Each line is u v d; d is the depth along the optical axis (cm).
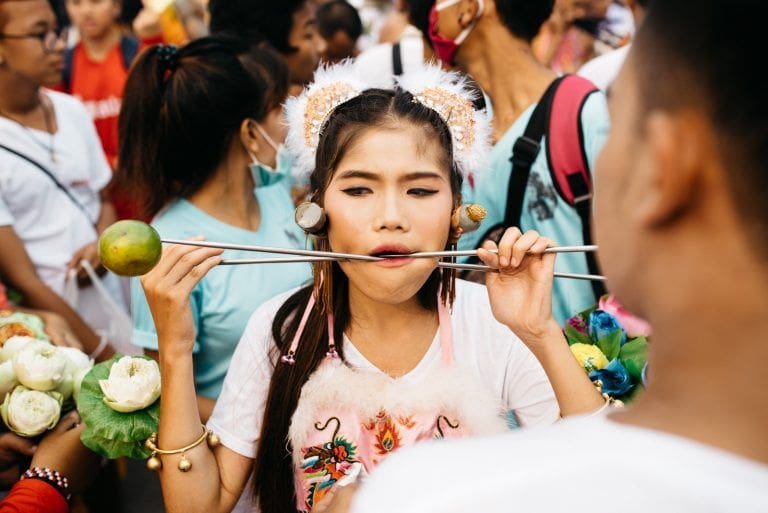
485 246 152
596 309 196
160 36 444
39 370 183
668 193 66
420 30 279
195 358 239
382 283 148
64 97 354
